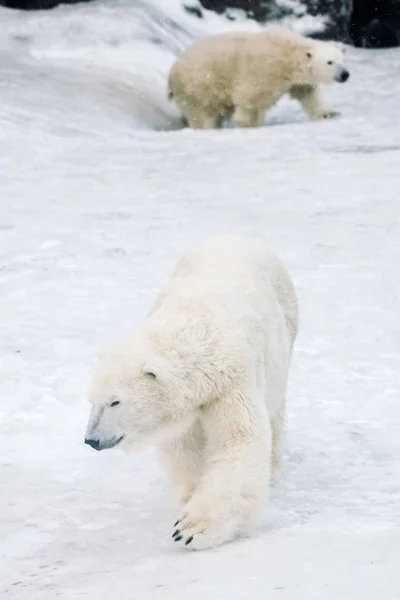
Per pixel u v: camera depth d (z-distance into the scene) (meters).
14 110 23.80
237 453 6.43
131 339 6.54
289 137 23.33
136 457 8.05
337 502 6.95
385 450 8.30
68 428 8.67
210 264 7.37
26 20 31.09
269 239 15.38
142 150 22.11
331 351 10.89
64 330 11.30
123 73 28.84
